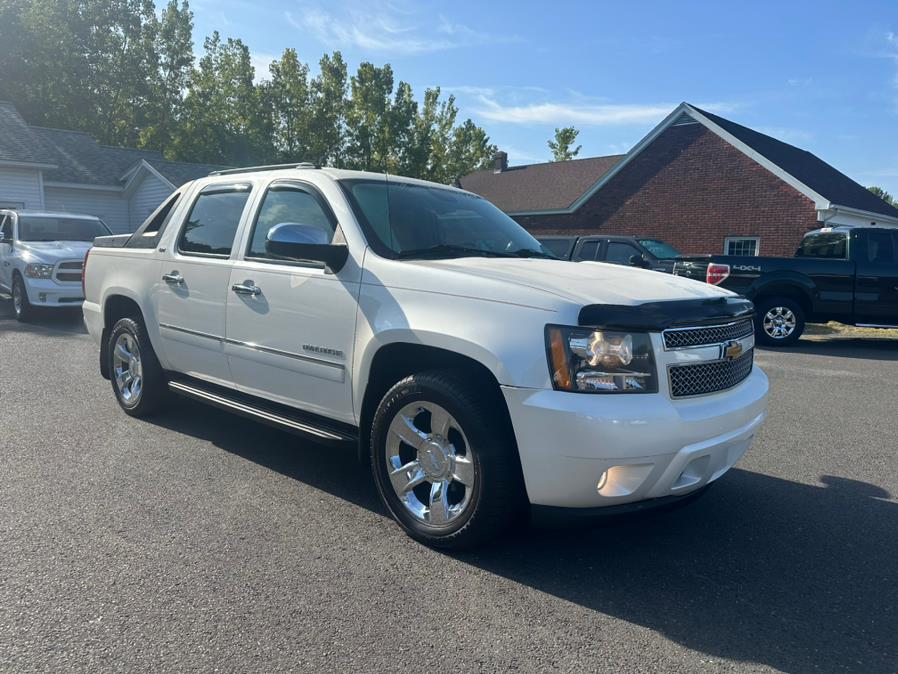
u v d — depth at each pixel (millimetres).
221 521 3617
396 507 3500
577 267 3818
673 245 23438
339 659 2457
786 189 20766
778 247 21109
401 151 38375
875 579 3184
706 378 3188
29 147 22625
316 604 2822
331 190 3986
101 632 2578
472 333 3100
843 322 10781
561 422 2846
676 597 2980
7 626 2602
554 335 2910
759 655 2562
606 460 2830
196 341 4641
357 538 3463
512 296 3076
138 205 27156
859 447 5312
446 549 3332
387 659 2465
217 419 5559
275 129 38125
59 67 41969
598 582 3098
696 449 2977
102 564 3107
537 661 2484
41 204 22672
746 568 3273
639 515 3107
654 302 3055
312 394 3904
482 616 2777
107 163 28250
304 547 3340
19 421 5383
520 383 2938
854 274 10531
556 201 27344
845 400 6965
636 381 2922
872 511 4020
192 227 4836
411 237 3904
